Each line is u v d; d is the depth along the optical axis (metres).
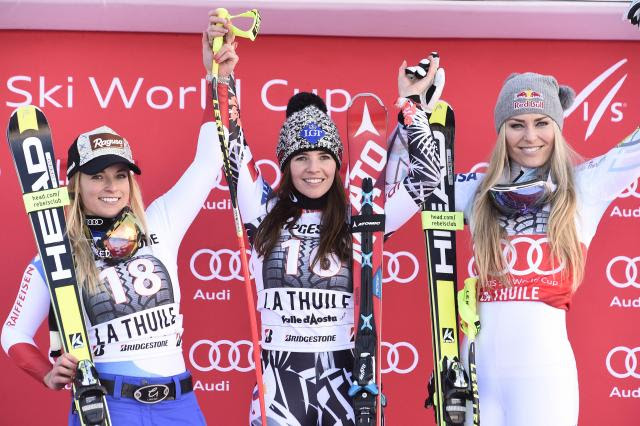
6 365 17.17
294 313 13.81
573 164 15.30
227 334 17.42
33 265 14.23
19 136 14.38
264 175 17.67
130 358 13.61
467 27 17.20
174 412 13.70
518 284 14.33
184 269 17.48
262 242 14.26
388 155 14.84
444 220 14.95
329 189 14.57
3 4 16.52
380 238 14.10
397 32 17.48
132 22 17.22
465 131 17.64
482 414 14.28
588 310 17.25
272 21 17.09
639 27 14.84
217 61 14.38
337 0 16.53
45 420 17.16
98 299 13.71
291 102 16.42
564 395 14.01
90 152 13.91
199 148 14.76
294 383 13.63
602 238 17.34
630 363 17.17
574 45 17.62
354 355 13.52
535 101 14.73
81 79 17.53
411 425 17.25
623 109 17.53
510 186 14.52
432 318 14.63
